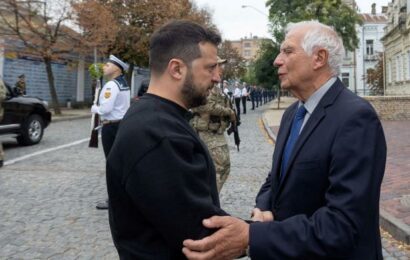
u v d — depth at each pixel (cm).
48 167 916
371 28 6194
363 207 165
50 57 2252
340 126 181
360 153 171
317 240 162
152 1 2912
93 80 3188
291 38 207
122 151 157
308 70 201
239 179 812
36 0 2108
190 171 153
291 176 193
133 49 3028
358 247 174
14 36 2184
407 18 3647
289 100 5197
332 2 2970
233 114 476
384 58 4628
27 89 2717
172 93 169
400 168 877
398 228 488
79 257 431
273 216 209
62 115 2414
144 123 156
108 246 461
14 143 1299
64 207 609
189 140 159
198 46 168
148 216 152
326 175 182
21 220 548
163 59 169
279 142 222
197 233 152
